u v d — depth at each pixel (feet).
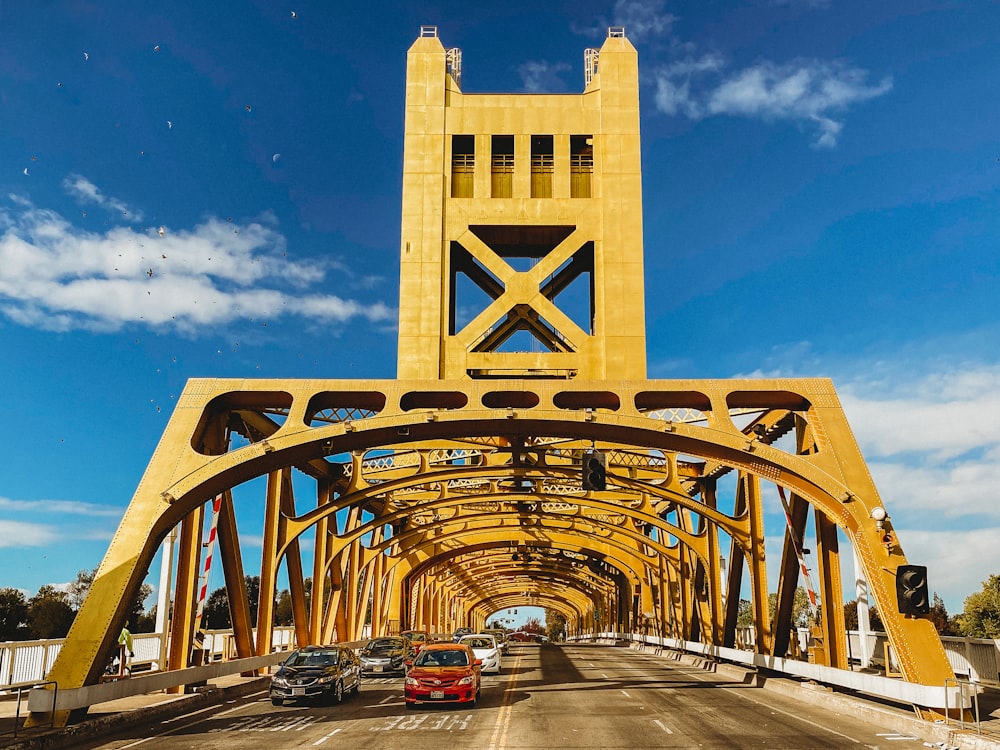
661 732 55.11
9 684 68.08
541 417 73.77
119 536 67.21
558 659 154.71
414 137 148.25
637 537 151.84
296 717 64.44
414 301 142.10
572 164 150.71
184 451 71.67
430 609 230.68
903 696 60.39
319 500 121.90
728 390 76.48
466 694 70.13
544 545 197.88
